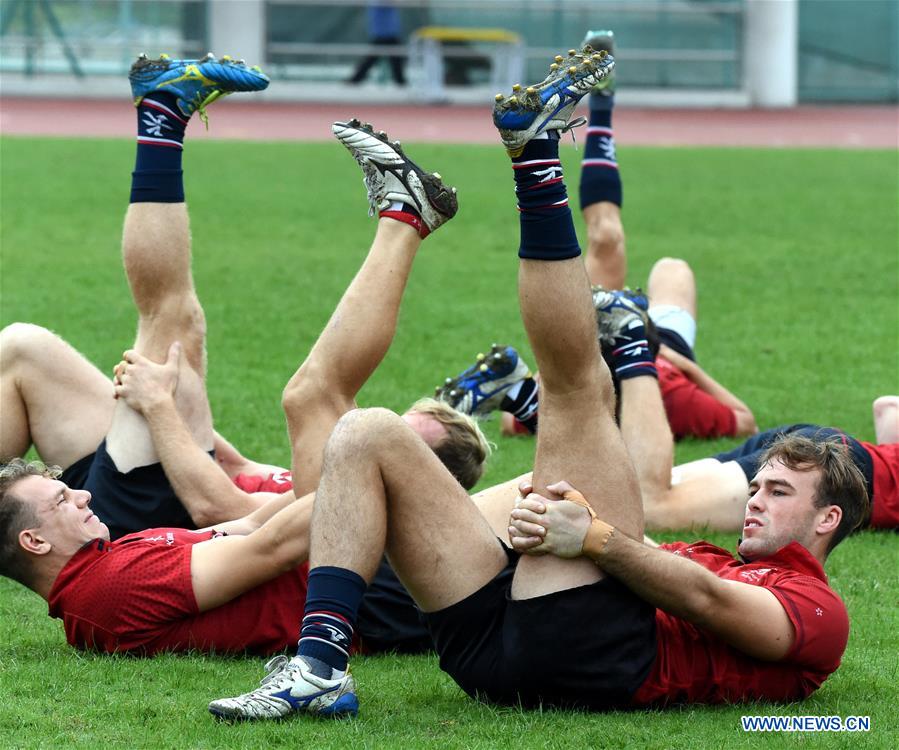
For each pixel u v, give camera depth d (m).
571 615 16.23
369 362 21.16
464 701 17.45
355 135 21.23
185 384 22.77
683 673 16.95
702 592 16.28
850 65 130.12
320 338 21.25
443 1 125.94
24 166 79.94
